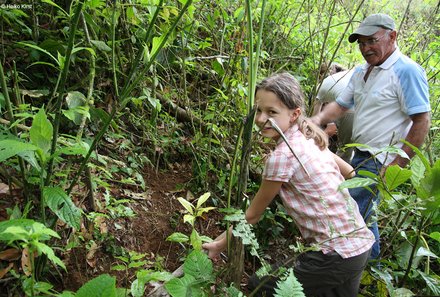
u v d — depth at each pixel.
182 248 2.39
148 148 2.92
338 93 3.24
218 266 2.25
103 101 2.70
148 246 2.34
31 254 1.11
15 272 1.67
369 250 1.88
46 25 2.53
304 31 4.29
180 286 1.44
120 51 2.72
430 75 3.92
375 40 2.54
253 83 1.52
